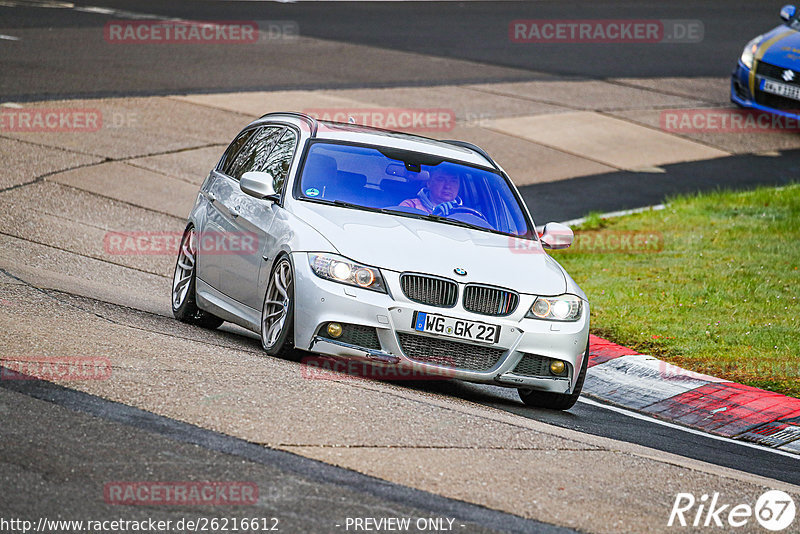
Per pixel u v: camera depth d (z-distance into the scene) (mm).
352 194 31391
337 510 17969
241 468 19344
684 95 90625
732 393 34062
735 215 59625
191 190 58375
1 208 49188
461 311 28016
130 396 22531
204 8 113750
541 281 29578
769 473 26703
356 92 80562
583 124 79312
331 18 113312
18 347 25172
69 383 22859
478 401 29531
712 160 74438
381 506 18375
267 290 29984
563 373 29281
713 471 24250
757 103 80125
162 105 72062
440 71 91312
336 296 27734
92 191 55312
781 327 40594
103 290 37469
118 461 19016
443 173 33156
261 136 35938
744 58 81000
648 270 49062
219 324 36156
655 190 66375
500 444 23156
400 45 101000
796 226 57031
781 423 31953
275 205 31281
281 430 21641
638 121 81688
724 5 133500
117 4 111688
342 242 28594
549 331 28797
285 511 17656
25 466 18312
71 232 47750
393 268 28000
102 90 73688
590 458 23203
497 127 75812
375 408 24266
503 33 111062
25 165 57219
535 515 18938
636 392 34344
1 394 21625
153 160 61688
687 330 40375
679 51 107562
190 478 18625
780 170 72812
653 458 24281
